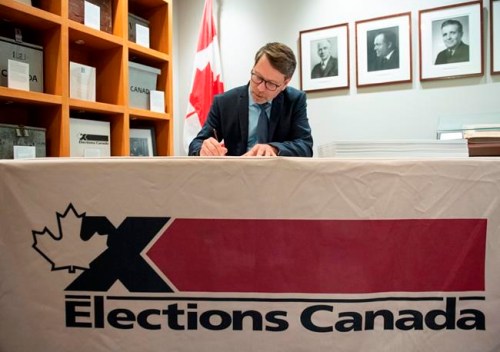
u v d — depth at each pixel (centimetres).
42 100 150
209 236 49
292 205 49
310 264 49
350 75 227
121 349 49
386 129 219
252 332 49
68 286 50
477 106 198
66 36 158
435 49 205
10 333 50
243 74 262
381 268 49
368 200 49
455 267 49
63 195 49
